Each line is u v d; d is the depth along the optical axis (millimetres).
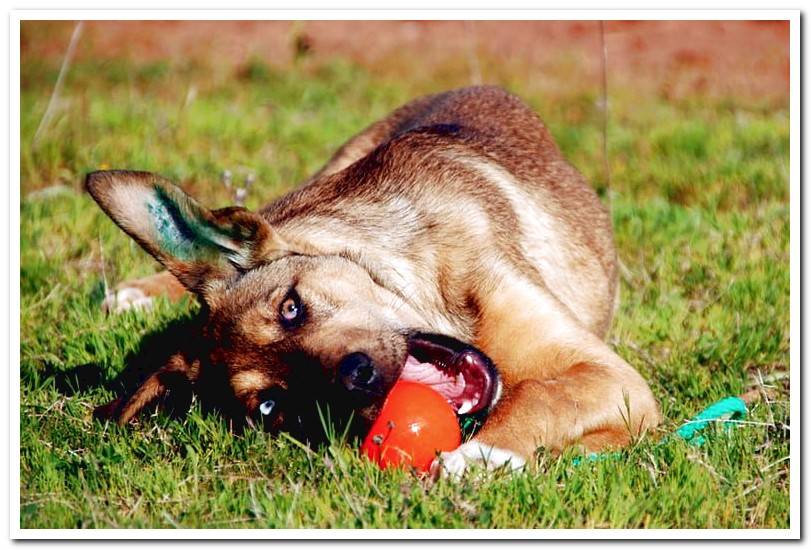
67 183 11664
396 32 20297
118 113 13859
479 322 6863
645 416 6441
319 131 13805
